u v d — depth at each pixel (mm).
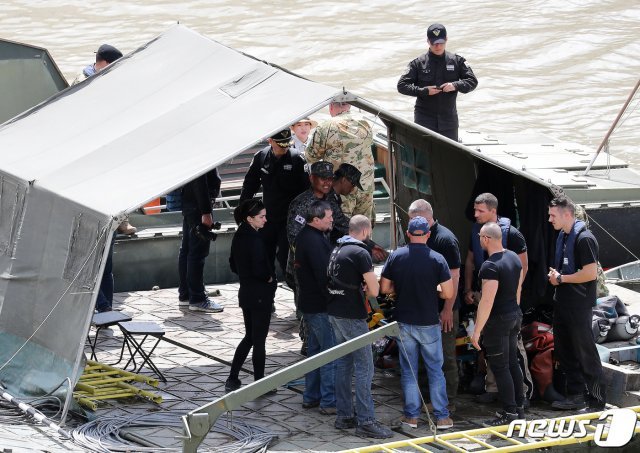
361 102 37688
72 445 32500
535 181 39812
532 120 100312
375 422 37062
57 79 58594
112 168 38000
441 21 123688
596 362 39031
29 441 31859
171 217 56500
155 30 120562
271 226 46094
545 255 40781
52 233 37031
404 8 127500
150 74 45219
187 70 44375
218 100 40625
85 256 35281
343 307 36438
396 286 37125
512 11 125562
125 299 52781
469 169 44281
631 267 54719
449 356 38562
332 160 44188
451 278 37156
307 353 42625
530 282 41125
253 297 39594
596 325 42062
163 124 39969
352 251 36312
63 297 36031
